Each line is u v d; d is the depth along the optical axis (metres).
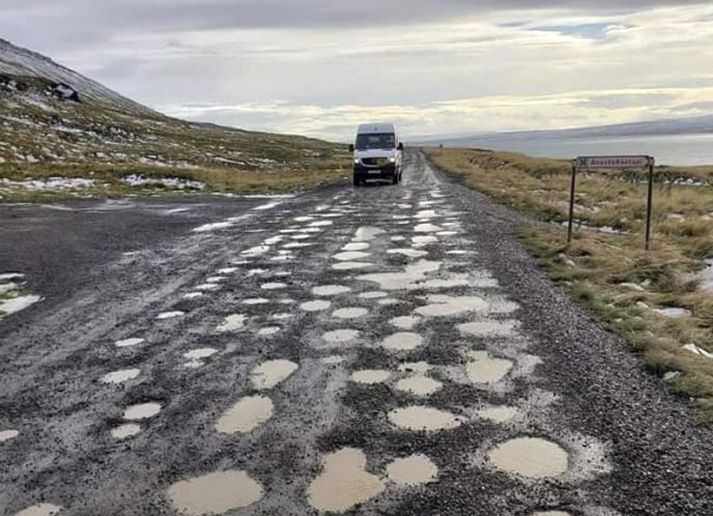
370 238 11.22
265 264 9.34
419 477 3.54
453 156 52.72
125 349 5.84
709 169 27.36
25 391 4.96
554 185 21.92
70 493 3.55
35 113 65.56
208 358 5.54
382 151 24.59
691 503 3.21
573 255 9.09
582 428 4.01
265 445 3.98
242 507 3.35
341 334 6.03
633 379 4.71
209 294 7.71
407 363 5.22
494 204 16.02
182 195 22.72
